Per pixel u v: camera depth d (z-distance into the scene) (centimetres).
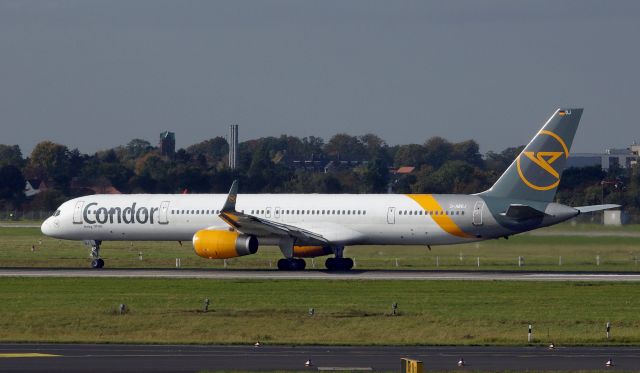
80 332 15650
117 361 12631
